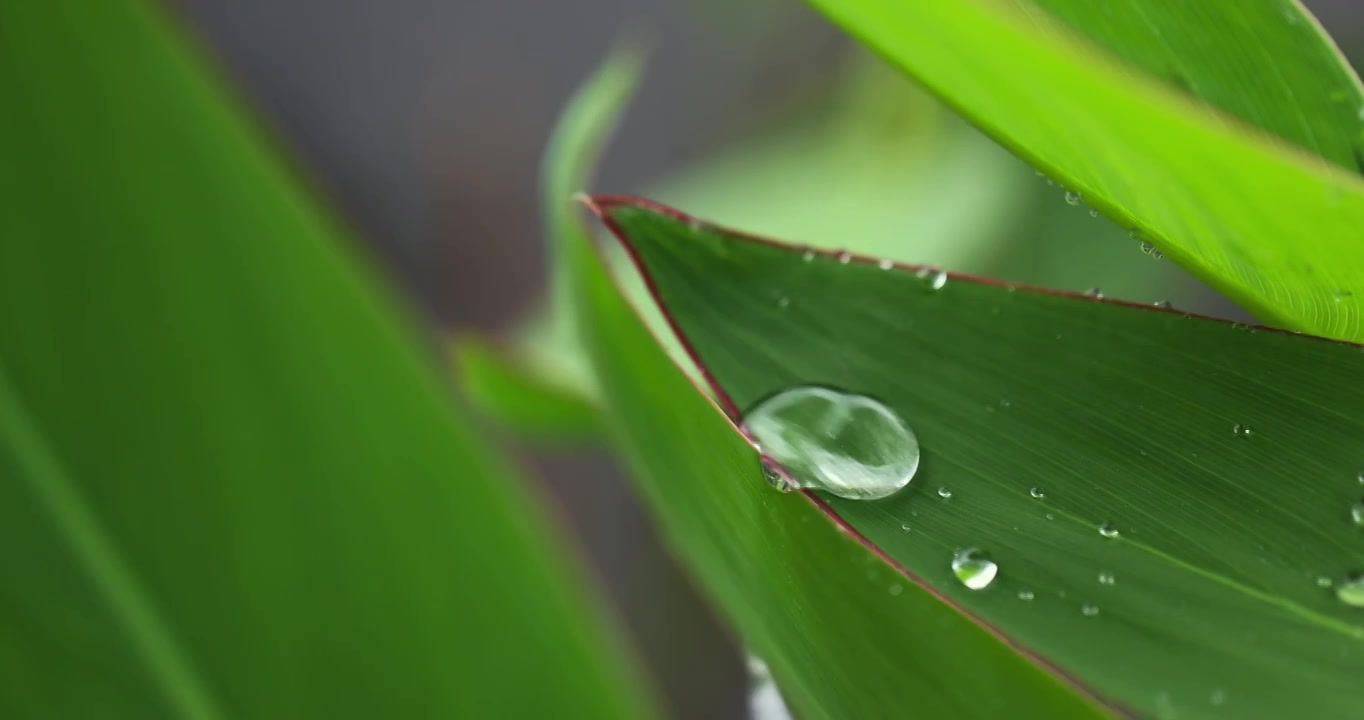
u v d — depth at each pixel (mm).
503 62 946
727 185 593
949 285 259
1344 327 253
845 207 552
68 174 259
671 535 272
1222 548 252
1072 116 237
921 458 255
